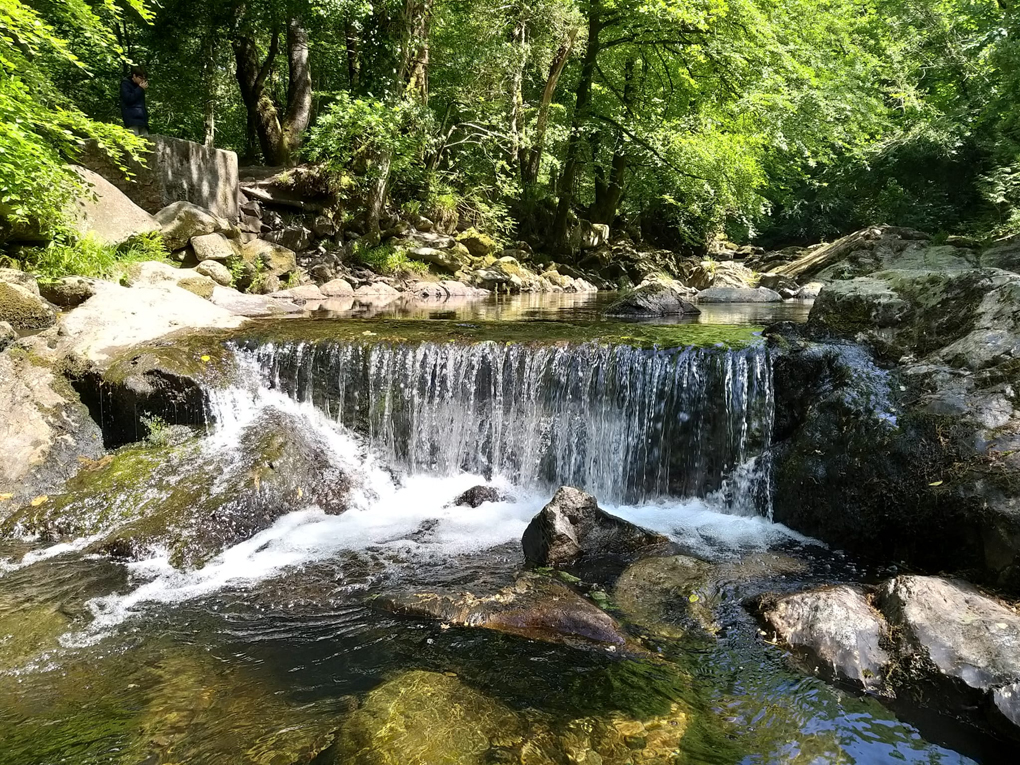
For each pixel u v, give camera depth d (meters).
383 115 14.39
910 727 2.90
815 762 2.71
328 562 4.75
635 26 18.50
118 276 9.14
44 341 6.81
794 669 3.32
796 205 28.16
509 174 21.20
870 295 6.01
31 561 4.64
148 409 6.37
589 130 20.06
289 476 5.75
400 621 3.88
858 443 4.82
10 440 5.66
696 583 4.21
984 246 16.58
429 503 6.08
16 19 7.25
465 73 18.14
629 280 21.53
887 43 22.66
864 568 4.46
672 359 6.00
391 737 2.73
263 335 7.31
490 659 3.46
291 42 16.55
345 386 6.87
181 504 5.19
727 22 16.69
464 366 6.62
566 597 3.95
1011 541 3.67
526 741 2.77
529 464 6.49
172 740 2.81
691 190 20.36
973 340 4.90
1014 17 17.67
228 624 3.87
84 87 15.41
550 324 8.54
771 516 5.42
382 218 16.55
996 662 2.97
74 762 2.68
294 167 15.29
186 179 12.46
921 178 23.12
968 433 4.30
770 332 6.54
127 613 3.98
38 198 8.20
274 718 2.97
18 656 3.48
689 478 5.94
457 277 16.52
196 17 15.70
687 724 2.94
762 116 17.75
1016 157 18.31
